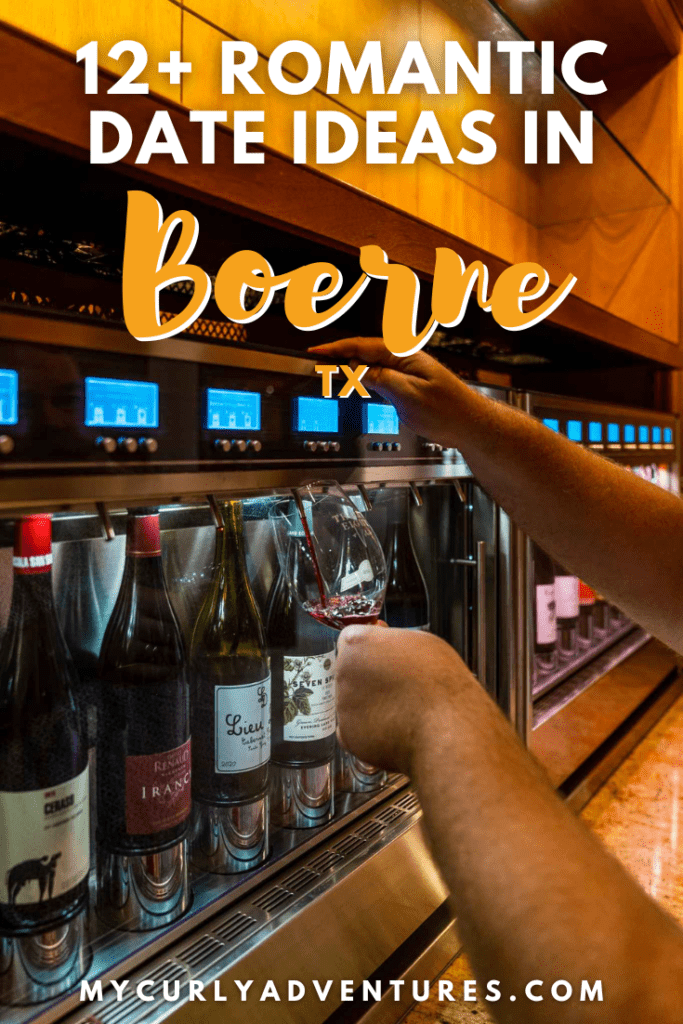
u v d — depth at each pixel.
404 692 0.36
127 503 0.50
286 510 0.71
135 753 0.61
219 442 0.56
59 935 0.51
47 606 0.59
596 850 0.30
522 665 1.01
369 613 0.64
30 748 0.56
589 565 0.70
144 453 0.50
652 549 0.68
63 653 0.60
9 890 0.50
